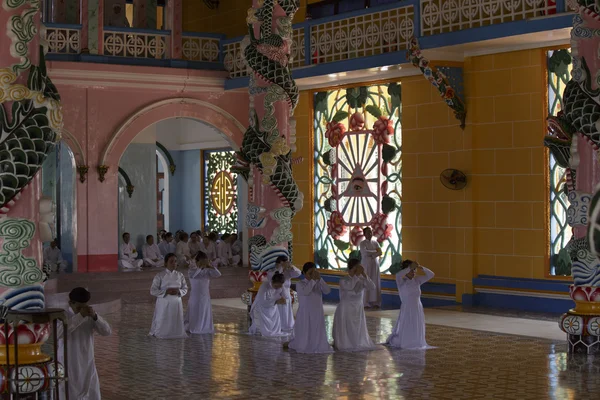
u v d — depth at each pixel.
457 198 16.91
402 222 17.97
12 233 6.96
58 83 19.53
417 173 17.66
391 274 18.22
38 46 7.18
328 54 18.16
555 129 11.48
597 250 3.11
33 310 6.84
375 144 18.47
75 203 20.00
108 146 20.09
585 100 10.32
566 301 15.35
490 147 16.44
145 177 23.41
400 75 17.84
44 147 7.10
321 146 19.67
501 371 10.33
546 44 15.51
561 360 11.02
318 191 19.77
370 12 17.23
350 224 18.95
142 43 20.44
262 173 14.17
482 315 15.30
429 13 16.03
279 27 14.20
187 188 28.25
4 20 6.97
